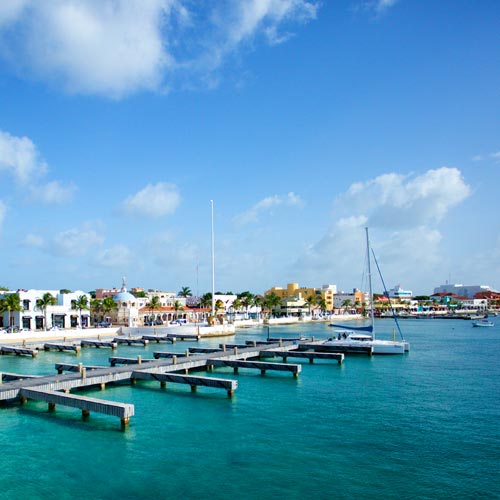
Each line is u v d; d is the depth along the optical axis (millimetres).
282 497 23484
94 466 27484
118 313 145750
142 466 27438
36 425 35312
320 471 26625
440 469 26891
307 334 132250
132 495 23812
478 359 73250
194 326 122062
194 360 59688
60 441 31734
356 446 30688
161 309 156750
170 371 55000
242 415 38438
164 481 25406
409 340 111312
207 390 48156
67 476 26141
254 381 53969
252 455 29094
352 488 24438
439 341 108000
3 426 35062
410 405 41750
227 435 33031
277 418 37469
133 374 51156
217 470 26812
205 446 30766
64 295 131000
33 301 123250
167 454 29328
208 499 23344
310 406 41469
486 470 26734
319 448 30312
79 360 75062
